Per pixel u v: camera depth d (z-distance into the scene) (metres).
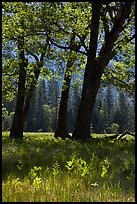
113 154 11.66
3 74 27.33
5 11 24.64
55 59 25.06
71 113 137.38
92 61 21.28
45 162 9.94
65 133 30.14
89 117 21.23
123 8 21.22
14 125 30.89
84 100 21.22
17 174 8.28
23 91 29.09
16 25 23.98
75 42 25.61
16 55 27.36
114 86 32.72
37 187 6.64
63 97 30.16
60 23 23.73
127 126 136.88
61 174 8.02
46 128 133.75
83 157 10.79
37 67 27.08
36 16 22.92
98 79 21.38
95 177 7.78
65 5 23.66
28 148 13.99
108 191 6.59
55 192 6.41
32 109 133.12
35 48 24.62
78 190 6.61
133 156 10.83
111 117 138.25
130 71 30.91
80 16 24.84
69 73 26.31
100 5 20.88
